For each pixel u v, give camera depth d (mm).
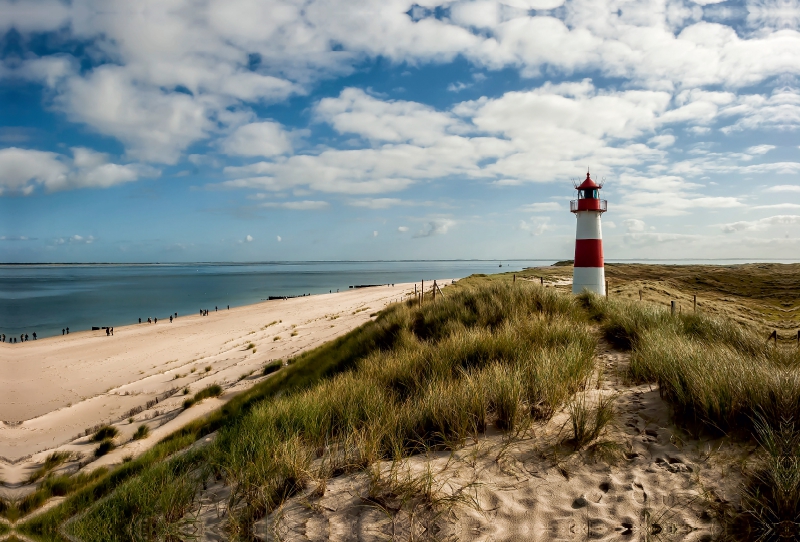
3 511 6473
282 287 110688
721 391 4059
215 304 65938
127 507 4301
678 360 5250
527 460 3826
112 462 9055
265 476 3898
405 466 3834
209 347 27000
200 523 3553
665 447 3842
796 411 3701
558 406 4840
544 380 5086
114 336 33312
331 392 6988
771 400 3885
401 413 4984
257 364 20062
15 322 47062
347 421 5211
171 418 12547
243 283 129500
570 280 43344
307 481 3828
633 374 5969
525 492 3387
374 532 3018
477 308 12516
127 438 11078
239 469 4359
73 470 8883
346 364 12070
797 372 4328
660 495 3203
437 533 2955
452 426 4418
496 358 7219
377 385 6973
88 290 97625
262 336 30062
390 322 14070
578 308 12312
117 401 15867
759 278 52250
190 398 14516
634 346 7461
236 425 6871
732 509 2951
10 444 11375
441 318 12586
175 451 8109
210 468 4891
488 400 4934
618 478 3475
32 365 23250
